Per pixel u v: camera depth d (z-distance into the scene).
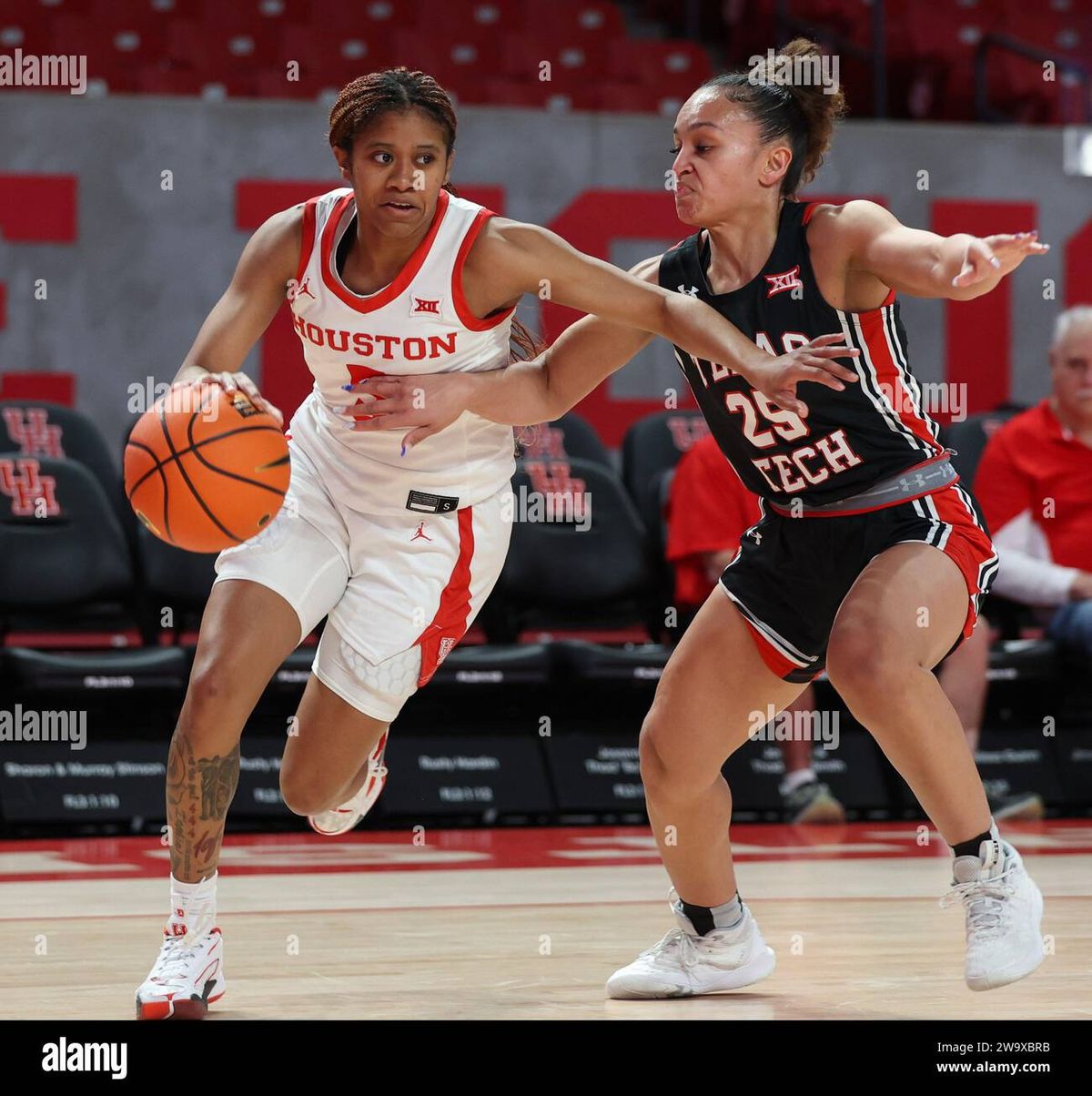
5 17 15.84
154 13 16.39
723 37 18.67
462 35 16.92
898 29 17.61
